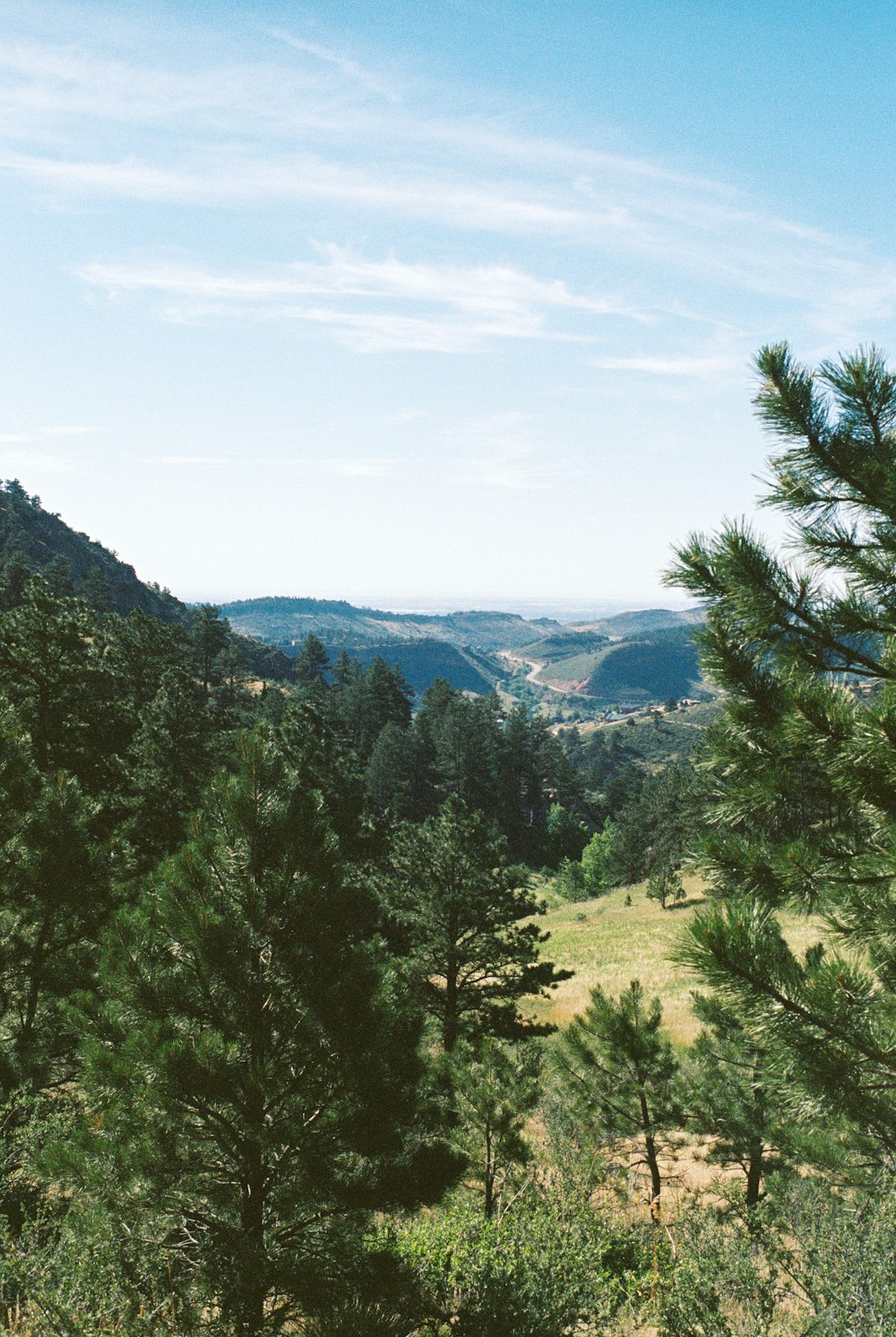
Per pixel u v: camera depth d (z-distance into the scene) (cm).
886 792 445
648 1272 951
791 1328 688
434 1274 774
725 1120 1209
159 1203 673
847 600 470
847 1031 412
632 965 3719
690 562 510
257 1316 652
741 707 495
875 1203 707
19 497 17012
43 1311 599
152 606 17700
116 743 3166
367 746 9569
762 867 490
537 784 10525
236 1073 667
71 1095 998
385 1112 713
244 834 775
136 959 717
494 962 2202
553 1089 1480
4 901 1154
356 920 802
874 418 467
